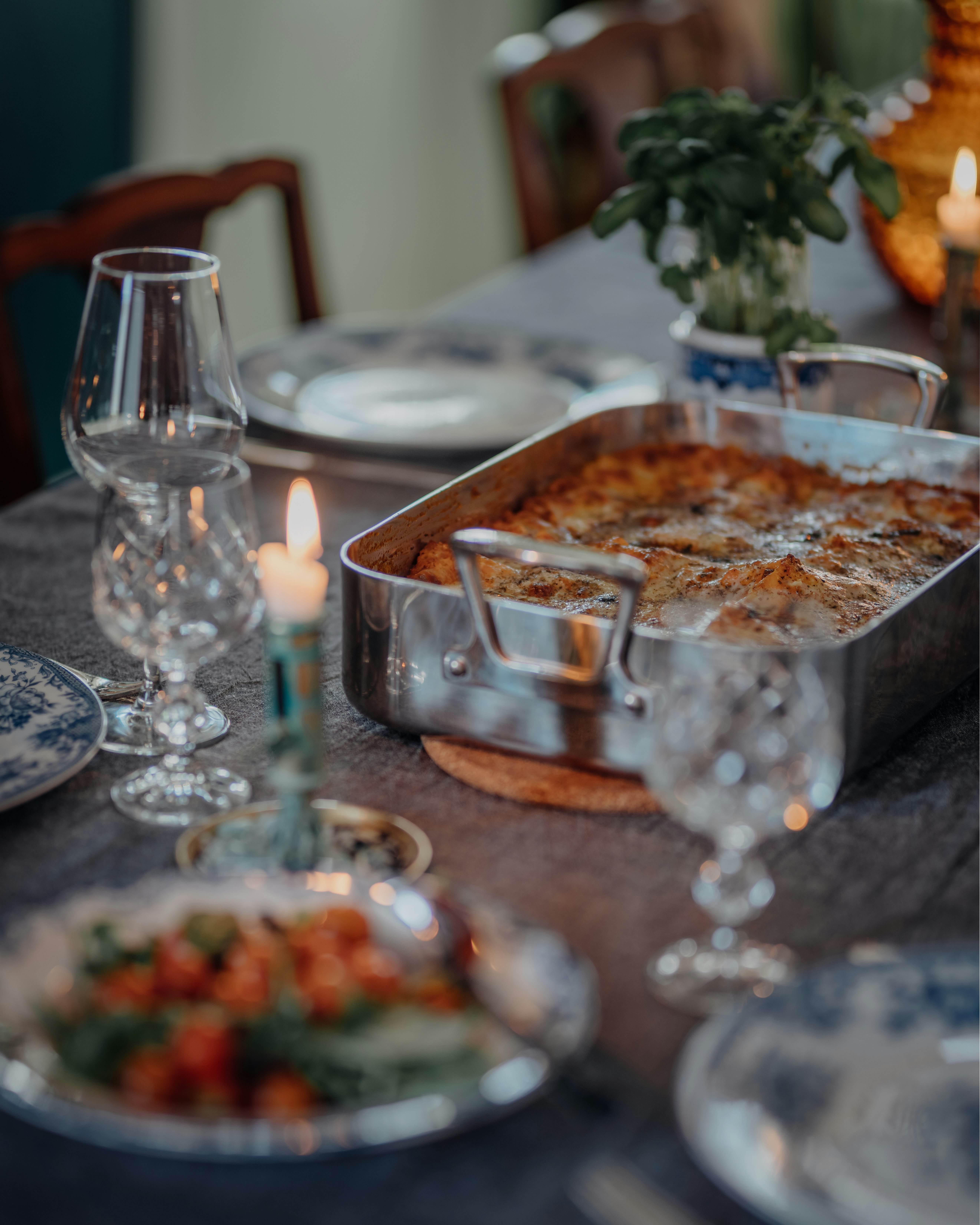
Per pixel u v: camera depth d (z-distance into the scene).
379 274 3.72
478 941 0.64
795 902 0.73
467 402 1.49
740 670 0.66
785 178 1.29
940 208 1.49
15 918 0.63
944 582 0.87
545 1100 0.59
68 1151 0.57
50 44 2.56
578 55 2.40
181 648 0.76
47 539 1.20
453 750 0.86
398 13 3.54
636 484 1.21
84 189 2.66
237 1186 0.55
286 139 3.29
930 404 1.22
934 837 0.79
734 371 1.33
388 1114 0.55
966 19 1.57
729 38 2.74
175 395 0.98
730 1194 0.55
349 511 1.26
